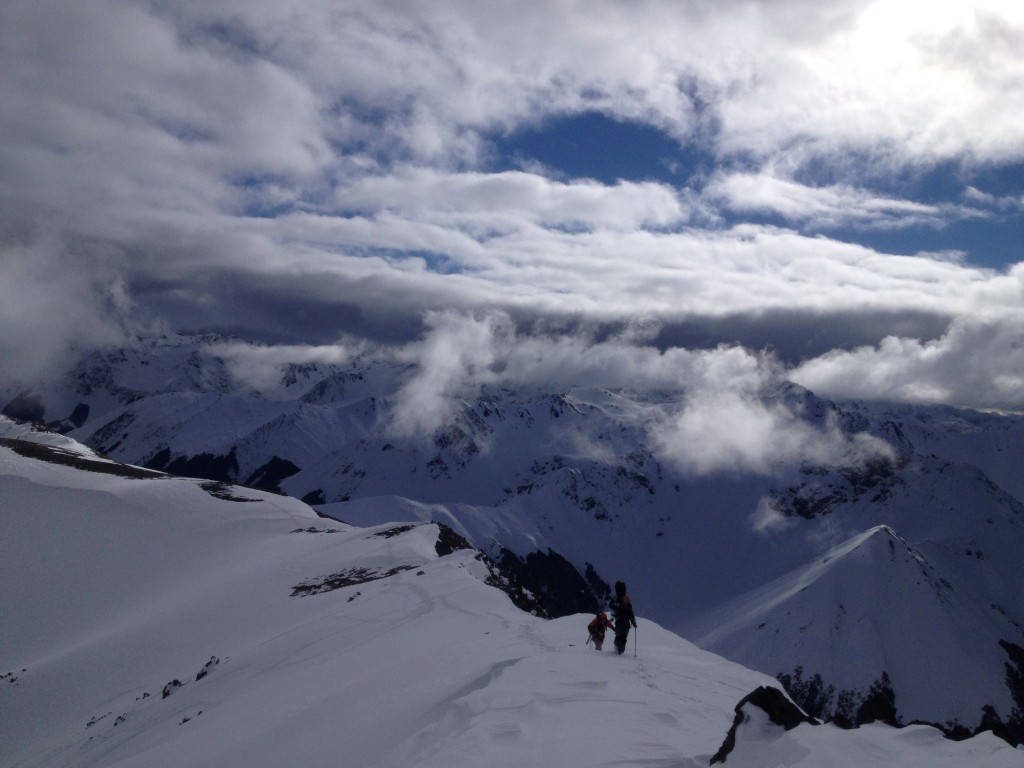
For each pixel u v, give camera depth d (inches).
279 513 3540.8
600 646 856.3
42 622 2290.8
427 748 524.4
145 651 1867.6
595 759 448.5
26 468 3572.8
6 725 1578.5
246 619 2003.0
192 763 751.7
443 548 2632.9
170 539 3043.8
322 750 657.6
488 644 960.9
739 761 401.4
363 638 1256.8
